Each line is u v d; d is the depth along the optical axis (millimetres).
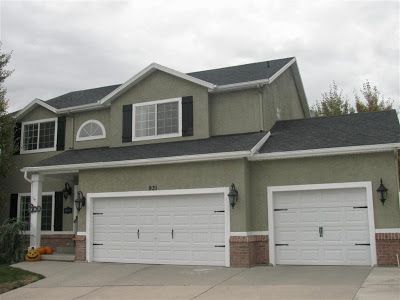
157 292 11094
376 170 13805
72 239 19375
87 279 13289
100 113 19953
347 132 15414
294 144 15141
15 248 17312
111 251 16281
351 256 13891
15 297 11508
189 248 15172
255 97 17250
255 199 14969
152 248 15711
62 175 18812
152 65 18250
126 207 16312
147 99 18500
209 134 17406
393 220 13438
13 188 21188
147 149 17281
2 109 19969
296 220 14625
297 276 12289
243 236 14289
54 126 20875
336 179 14180
